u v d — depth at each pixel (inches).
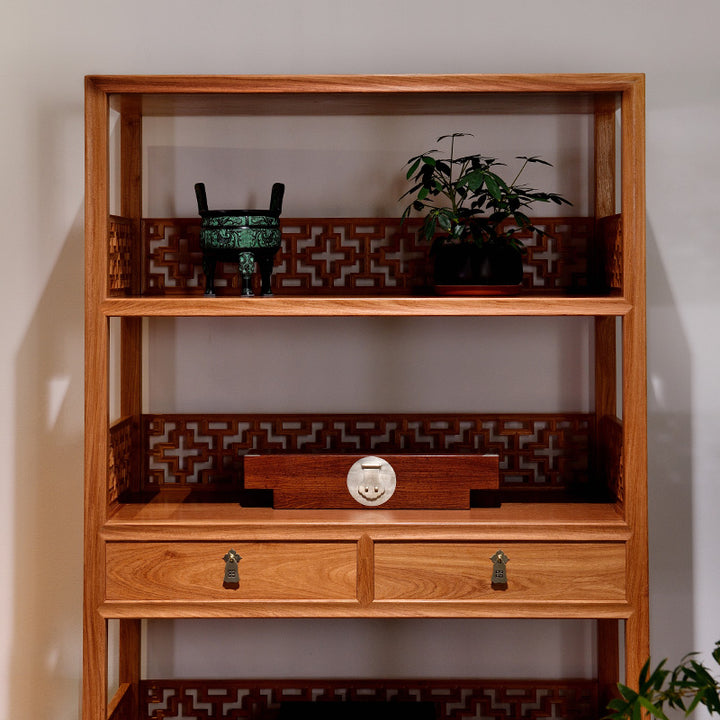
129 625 80.7
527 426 80.8
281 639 82.4
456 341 81.7
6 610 82.1
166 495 77.0
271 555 66.9
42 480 81.7
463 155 80.6
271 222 70.4
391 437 80.9
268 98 69.2
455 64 80.6
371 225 80.1
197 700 82.0
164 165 80.8
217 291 80.4
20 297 81.1
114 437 70.8
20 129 80.6
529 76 65.6
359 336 81.7
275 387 82.0
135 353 80.2
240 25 80.4
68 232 81.0
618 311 66.0
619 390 81.2
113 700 77.2
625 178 66.1
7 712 82.2
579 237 79.5
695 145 80.4
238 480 81.1
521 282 72.6
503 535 66.5
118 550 66.9
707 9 80.0
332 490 70.4
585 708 81.7
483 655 82.2
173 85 66.0
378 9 80.3
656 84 80.2
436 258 70.9
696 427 81.3
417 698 81.9
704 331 80.9
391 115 80.2
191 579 67.0
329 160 80.9
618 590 66.7
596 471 80.0
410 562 66.8
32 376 81.4
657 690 46.0
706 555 81.6
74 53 80.4
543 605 66.7
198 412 82.0
